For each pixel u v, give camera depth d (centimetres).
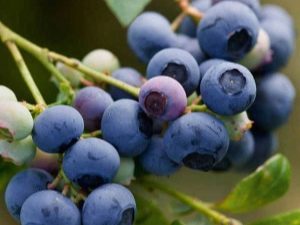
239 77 29
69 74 33
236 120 30
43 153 31
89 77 32
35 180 30
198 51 33
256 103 36
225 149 29
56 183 29
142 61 34
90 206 28
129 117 29
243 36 32
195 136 29
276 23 36
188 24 35
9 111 28
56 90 41
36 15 42
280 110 35
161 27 33
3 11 42
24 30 42
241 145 34
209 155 29
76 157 29
